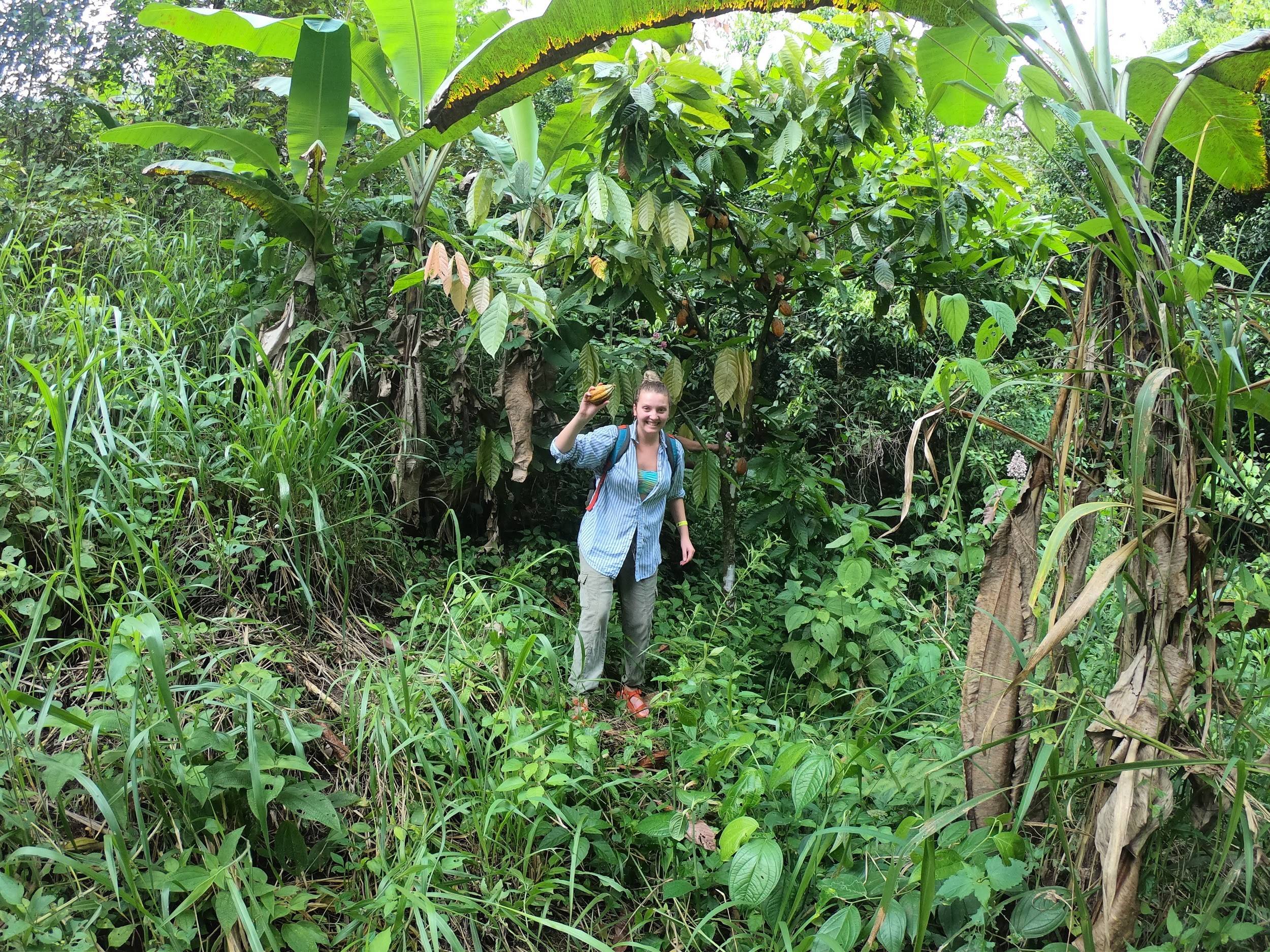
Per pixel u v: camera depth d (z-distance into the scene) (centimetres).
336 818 239
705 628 449
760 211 476
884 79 393
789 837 270
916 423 229
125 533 298
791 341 843
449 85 297
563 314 441
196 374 377
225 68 615
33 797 224
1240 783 166
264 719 255
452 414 454
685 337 480
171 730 234
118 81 666
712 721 300
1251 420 218
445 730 271
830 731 359
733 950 237
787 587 422
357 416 399
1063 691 225
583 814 270
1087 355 230
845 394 834
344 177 418
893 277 436
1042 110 246
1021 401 714
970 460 715
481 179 414
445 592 354
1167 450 207
